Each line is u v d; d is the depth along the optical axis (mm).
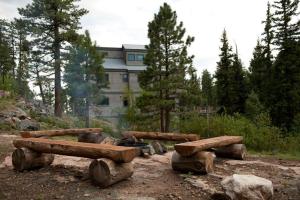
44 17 23953
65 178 6066
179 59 17906
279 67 26203
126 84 33438
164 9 17984
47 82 27188
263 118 15039
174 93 18234
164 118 18641
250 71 39469
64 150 6109
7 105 17875
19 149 6617
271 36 31844
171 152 9234
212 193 5172
